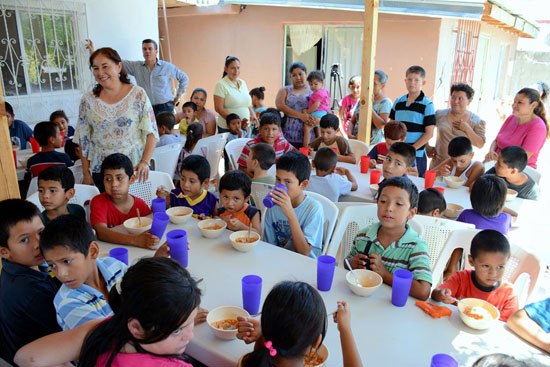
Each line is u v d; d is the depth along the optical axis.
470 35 7.65
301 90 4.74
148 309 0.90
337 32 7.67
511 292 1.62
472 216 2.24
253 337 1.16
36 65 4.83
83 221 1.28
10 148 2.06
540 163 6.82
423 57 6.68
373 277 1.56
